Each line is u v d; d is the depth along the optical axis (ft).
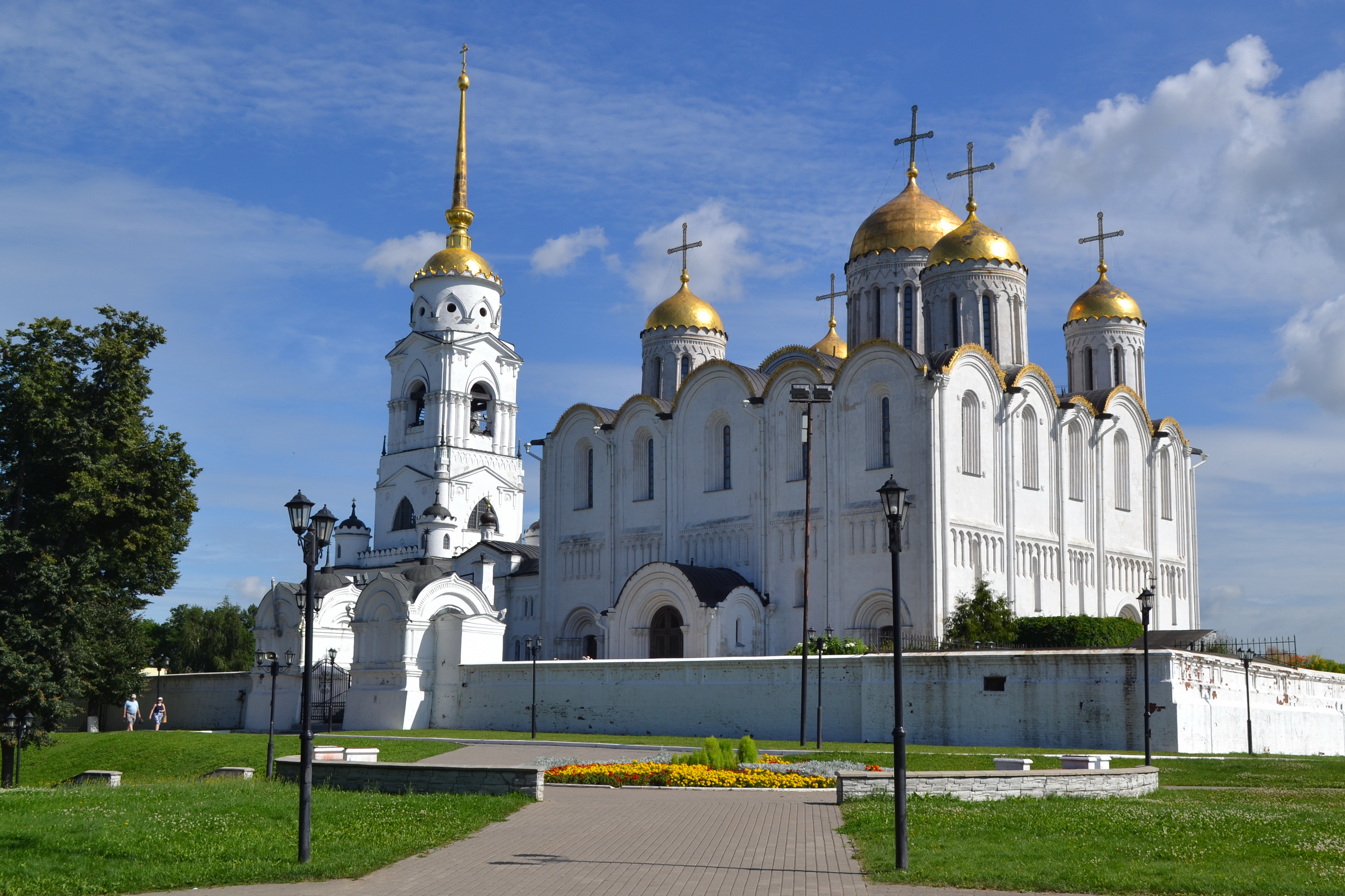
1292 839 72.79
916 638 205.87
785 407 243.81
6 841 75.20
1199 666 156.76
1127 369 298.76
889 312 266.16
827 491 233.55
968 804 88.22
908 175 280.92
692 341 313.94
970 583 223.71
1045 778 95.76
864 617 225.76
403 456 357.41
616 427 279.08
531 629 297.12
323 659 262.06
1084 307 303.07
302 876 66.13
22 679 173.78
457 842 77.00
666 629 243.81
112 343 197.88
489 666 223.10
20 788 119.65
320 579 267.59
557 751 152.97
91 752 187.21
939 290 255.91
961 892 61.41
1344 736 198.59
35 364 193.67
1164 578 281.13
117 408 196.54
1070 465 258.37
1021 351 256.32
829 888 62.34
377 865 69.05
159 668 424.05
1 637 175.94
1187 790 106.01
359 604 241.35
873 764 126.93
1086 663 155.43
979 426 231.09
